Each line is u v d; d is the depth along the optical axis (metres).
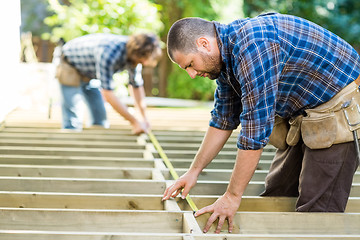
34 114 5.30
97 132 4.04
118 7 7.04
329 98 2.00
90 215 1.92
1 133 3.92
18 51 5.30
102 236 1.66
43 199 2.17
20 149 3.29
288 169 2.28
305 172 2.09
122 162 3.04
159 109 6.21
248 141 1.81
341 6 10.05
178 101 9.10
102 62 3.59
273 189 2.35
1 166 2.69
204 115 5.73
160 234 1.68
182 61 1.84
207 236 1.69
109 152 3.34
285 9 9.78
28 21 12.43
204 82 9.16
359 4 9.93
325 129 2.01
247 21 1.82
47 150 3.30
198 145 3.76
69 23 7.27
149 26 7.25
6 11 4.40
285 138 2.23
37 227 1.91
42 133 3.98
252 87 1.75
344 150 2.03
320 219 2.02
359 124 1.99
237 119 2.11
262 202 2.27
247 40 1.75
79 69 3.99
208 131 2.14
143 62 3.61
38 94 6.62
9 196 2.15
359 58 2.02
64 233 1.66
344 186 2.07
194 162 2.14
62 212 1.92
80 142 3.66
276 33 1.80
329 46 1.92
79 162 3.05
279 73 1.83
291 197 2.30
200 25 1.81
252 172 1.87
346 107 1.98
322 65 1.92
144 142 3.70
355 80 2.00
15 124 4.33
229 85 2.03
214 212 1.92
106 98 3.75
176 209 2.02
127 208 2.19
